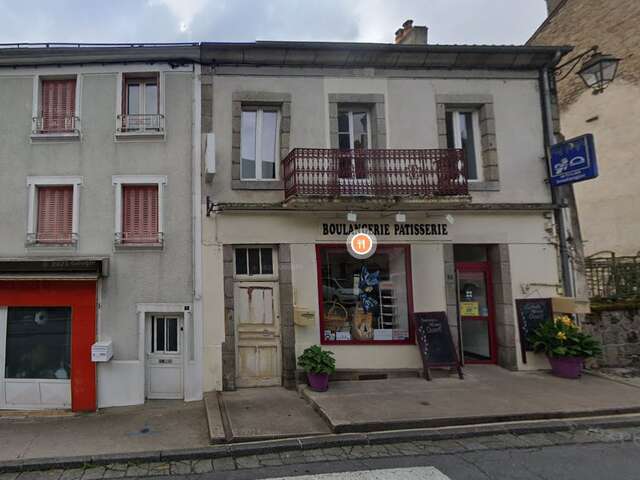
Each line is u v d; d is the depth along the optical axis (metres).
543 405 6.09
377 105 8.42
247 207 7.73
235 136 8.03
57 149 7.82
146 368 7.50
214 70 8.13
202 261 7.68
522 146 8.69
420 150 7.97
